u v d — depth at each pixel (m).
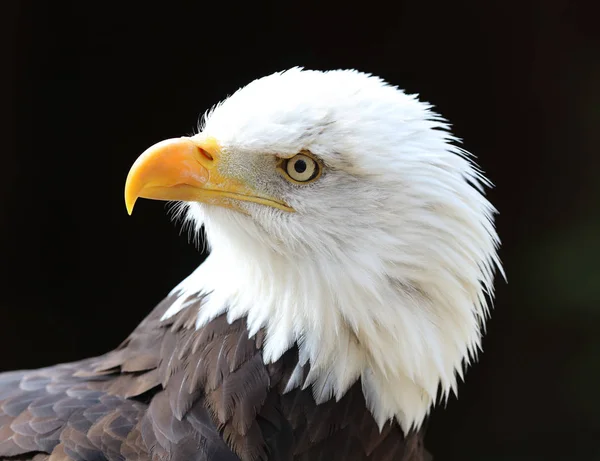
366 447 4.98
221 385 4.84
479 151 14.37
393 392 5.04
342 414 4.91
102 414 4.99
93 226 14.27
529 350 13.40
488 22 14.07
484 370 13.64
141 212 14.18
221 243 5.17
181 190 5.02
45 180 14.13
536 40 14.06
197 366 4.95
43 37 13.79
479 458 13.56
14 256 14.05
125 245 14.23
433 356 4.98
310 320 4.89
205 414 4.79
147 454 4.67
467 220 4.99
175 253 14.16
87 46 13.98
